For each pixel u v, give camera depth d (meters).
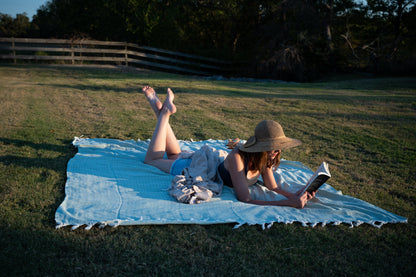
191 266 2.40
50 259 2.39
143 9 21.22
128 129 6.37
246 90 13.10
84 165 4.16
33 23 32.62
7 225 2.78
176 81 14.64
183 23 25.48
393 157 5.33
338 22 23.62
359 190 4.01
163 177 3.86
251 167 3.39
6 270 2.25
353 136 6.55
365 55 23.12
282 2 22.06
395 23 24.05
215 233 2.83
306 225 3.02
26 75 13.73
